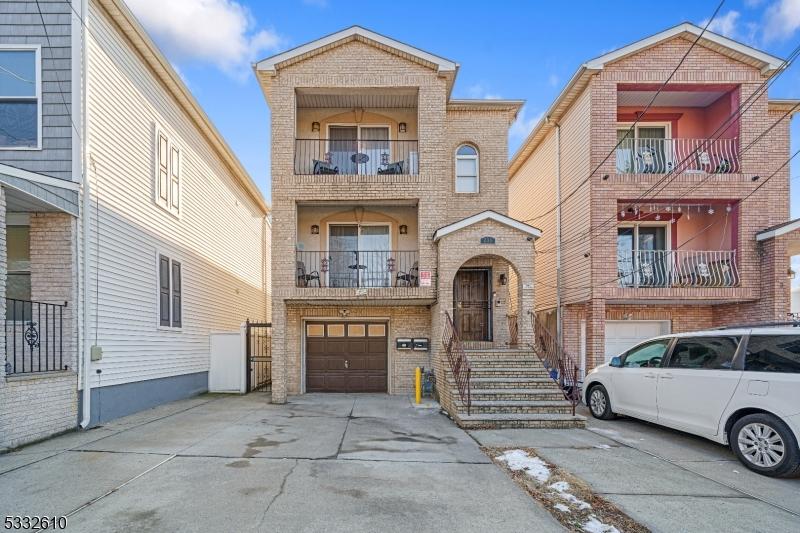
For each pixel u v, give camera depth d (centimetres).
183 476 540
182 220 1254
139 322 1002
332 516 435
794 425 545
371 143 1335
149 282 1055
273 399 1098
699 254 1287
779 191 1205
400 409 1009
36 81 823
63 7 828
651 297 1183
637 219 1352
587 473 567
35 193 714
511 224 1112
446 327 1075
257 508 451
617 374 855
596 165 1209
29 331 741
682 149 1323
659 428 820
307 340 1280
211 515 434
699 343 710
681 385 706
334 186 1169
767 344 611
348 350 1278
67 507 450
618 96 1296
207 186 1450
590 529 416
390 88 1197
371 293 1132
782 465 547
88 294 819
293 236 1153
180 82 1156
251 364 1395
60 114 820
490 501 477
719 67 1215
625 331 1313
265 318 2230
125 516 431
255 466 580
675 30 1201
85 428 793
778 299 1140
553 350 1091
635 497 491
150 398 1040
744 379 611
